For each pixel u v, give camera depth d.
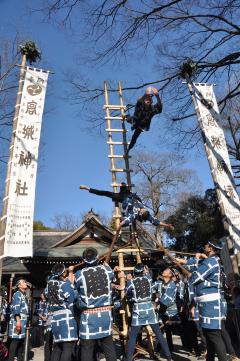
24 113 7.04
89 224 16.22
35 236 21.27
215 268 4.80
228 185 7.43
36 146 6.91
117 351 8.30
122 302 6.95
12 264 17.45
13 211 6.41
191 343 7.19
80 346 4.92
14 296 6.74
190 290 5.93
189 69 8.42
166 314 7.48
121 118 8.28
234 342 7.49
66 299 5.12
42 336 12.06
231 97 11.05
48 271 15.34
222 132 7.91
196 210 30.53
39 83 7.34
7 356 6.72
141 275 6.27
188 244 30.08
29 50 7.34
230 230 7.12
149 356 7.25
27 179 6.67
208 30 10.00
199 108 8.03
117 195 7.21
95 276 4.61
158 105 7.42
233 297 7.08
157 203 34.84
